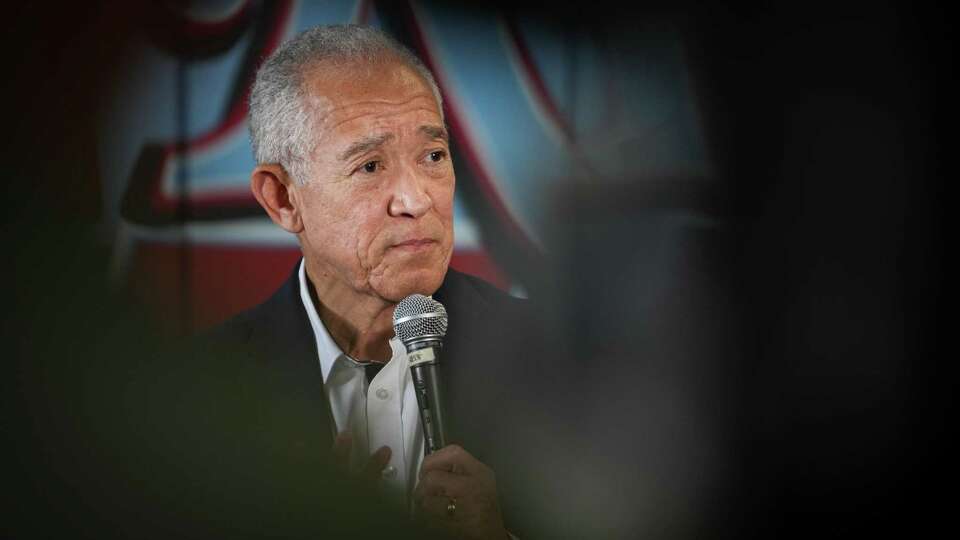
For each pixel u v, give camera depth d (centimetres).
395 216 312
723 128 498
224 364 342
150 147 434
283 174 320
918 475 507
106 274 429
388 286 315
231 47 435
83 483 365
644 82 488
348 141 309
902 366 520
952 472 511
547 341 377
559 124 468
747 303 498
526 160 461
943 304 523
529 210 461
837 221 514
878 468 510
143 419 364
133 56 434
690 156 492
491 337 358
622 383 462
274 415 330
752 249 498
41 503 367
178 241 432
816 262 511
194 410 348
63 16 431
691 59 496
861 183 516
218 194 435
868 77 519
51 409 396
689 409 474
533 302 396
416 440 325
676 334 479
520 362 364
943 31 519
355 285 318
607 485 406
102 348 418
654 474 446
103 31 433
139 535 352
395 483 322
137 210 432
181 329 429
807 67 514
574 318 466
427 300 277
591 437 418
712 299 493
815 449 503
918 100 522
